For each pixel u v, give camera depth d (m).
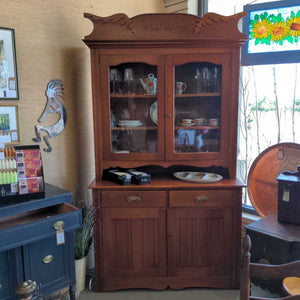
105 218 2.15
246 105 2.62
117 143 2.29
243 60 2.45
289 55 2.24
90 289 2.27
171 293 2.22
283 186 2.04
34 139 2.14
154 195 2.13
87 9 2.35
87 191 2.53
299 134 2.32
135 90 2.23
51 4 2.14
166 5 2.77
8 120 1.99
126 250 2.20
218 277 2.23
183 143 2.28
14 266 1.59
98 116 2.20
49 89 2.18
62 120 2.28
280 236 1.88
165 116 2.21
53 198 1.71
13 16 1.96
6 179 1.59
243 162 2.70
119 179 2.15
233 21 2.08
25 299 1.19
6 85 1.96
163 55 2.13
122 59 2.13
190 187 2.12
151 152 2.27
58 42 2.21
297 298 1.02
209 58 2.13
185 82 2.23
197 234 2.19
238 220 2.17
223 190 2.13
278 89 2.40
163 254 2.21
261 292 2.20
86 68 2.42
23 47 2.03
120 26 2.09
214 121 2.25
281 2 2.21
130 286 2.23
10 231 1.44
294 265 1.03
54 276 1.76
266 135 2.52
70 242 1.81
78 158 2.43
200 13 2.72
